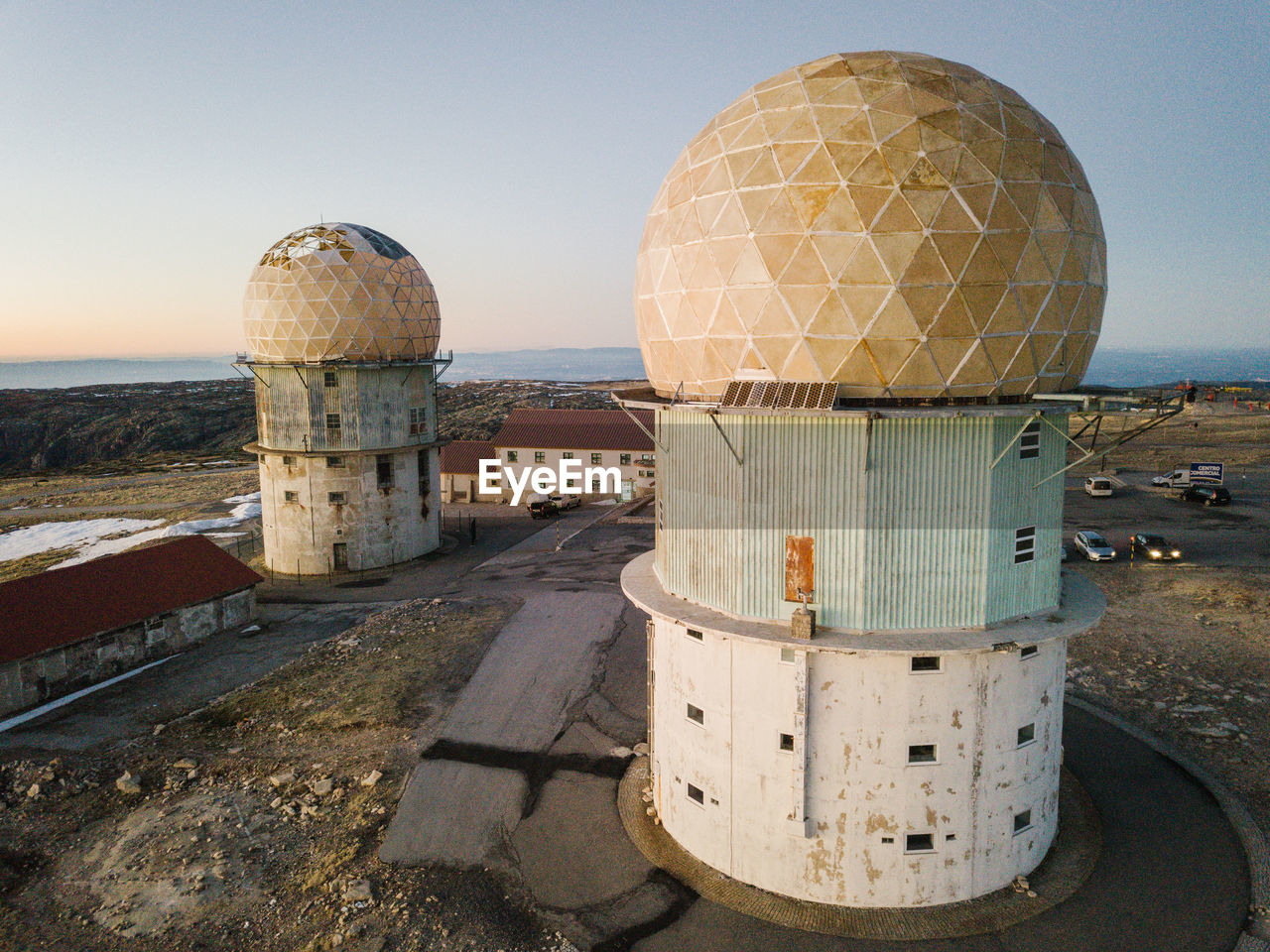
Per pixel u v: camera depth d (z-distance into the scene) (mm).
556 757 18406
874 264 11438
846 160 11656
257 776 17703
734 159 12641
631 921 12859
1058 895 13266
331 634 27578
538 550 39938
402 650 25344
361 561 36688
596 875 14094
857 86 12383
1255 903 12984
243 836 15430
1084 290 12570
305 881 14008
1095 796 16375
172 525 47312
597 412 60406
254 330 35562
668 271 13484
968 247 11461
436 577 35250
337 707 21094
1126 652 24219
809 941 12305
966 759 12773
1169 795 16375
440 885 13859
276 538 36875
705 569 13914
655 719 15727
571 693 21750
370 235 37188
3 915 13211
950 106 12102
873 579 12625
